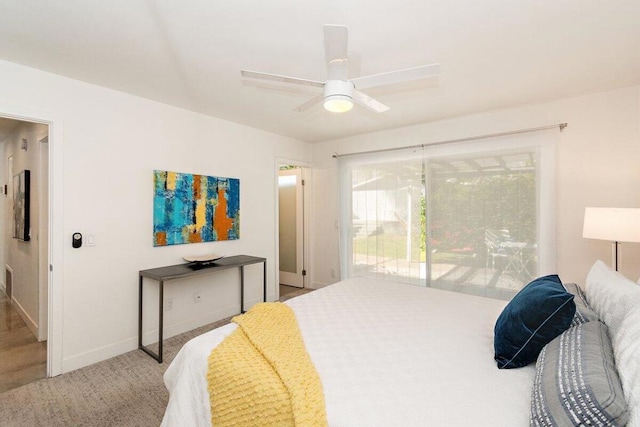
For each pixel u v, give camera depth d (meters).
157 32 1.86
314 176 4.86
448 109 3.26
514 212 3.23
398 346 1.51
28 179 3.32
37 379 2.32
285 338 1.54
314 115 3.45
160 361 2.57
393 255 4.00
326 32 1.41
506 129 3.27
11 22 1.75
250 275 3.94
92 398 2.09
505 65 2.30
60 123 2.40
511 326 1.33
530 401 1.04
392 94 2.84
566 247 3.00
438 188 3.68
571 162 2.97
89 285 2.55
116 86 2.63
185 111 3.23
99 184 2.61
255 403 1.14
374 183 4.17
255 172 3.98
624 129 2.75
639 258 2.72
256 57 2.17
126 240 2.78
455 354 1.42
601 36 1.92
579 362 0.98
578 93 2.86
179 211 3.15
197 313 3.36
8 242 4.28
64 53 2.10
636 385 0.82
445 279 3.62
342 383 1.18
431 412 1.01
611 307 1.33
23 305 3.55
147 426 1.83
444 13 1.69
